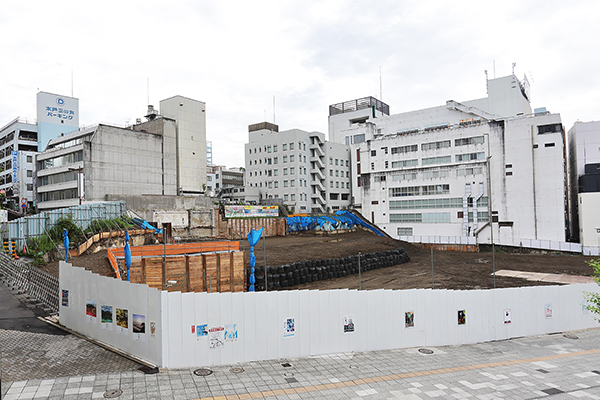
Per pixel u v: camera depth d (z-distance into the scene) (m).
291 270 32.44
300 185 82.31
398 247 49.25
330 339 15.34
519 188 59.06
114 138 58.97
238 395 10.71
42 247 29.70
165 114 71.75
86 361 12.23
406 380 12.77
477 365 14.98
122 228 40.91
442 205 66.31
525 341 19.72
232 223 61.34
